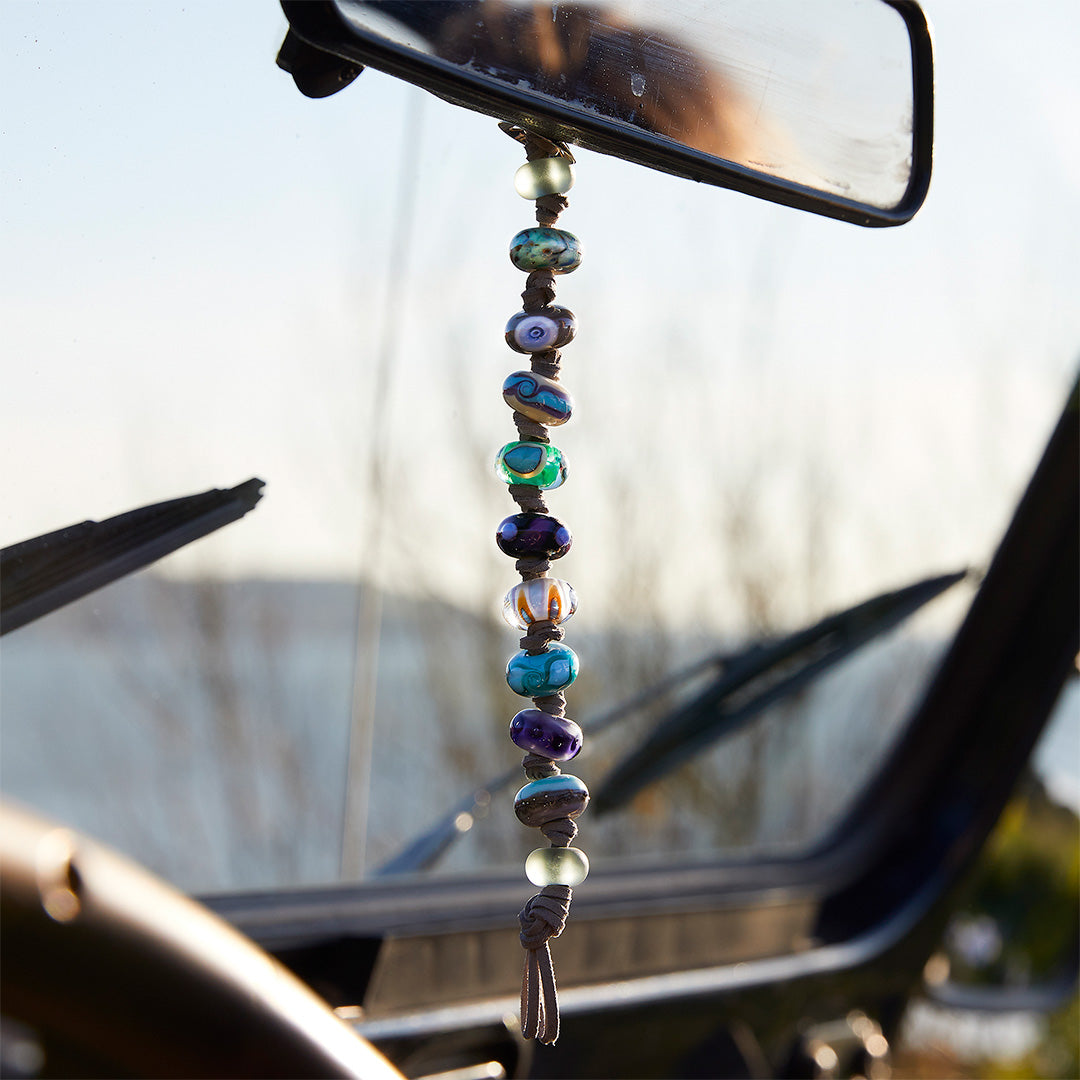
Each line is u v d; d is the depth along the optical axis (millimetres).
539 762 492
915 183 559
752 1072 788
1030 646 965
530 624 495
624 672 1523
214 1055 428
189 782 1189
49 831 419
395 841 1359
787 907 902
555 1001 478
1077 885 1427
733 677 808
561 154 506
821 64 534
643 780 822
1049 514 947
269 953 678
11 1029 413
